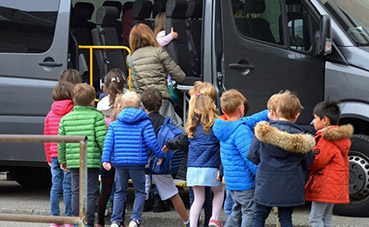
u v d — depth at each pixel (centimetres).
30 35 1631
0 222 1405
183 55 1714
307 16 1550
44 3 1631
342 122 1563
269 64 1522
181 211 1425
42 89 1609
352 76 1526
